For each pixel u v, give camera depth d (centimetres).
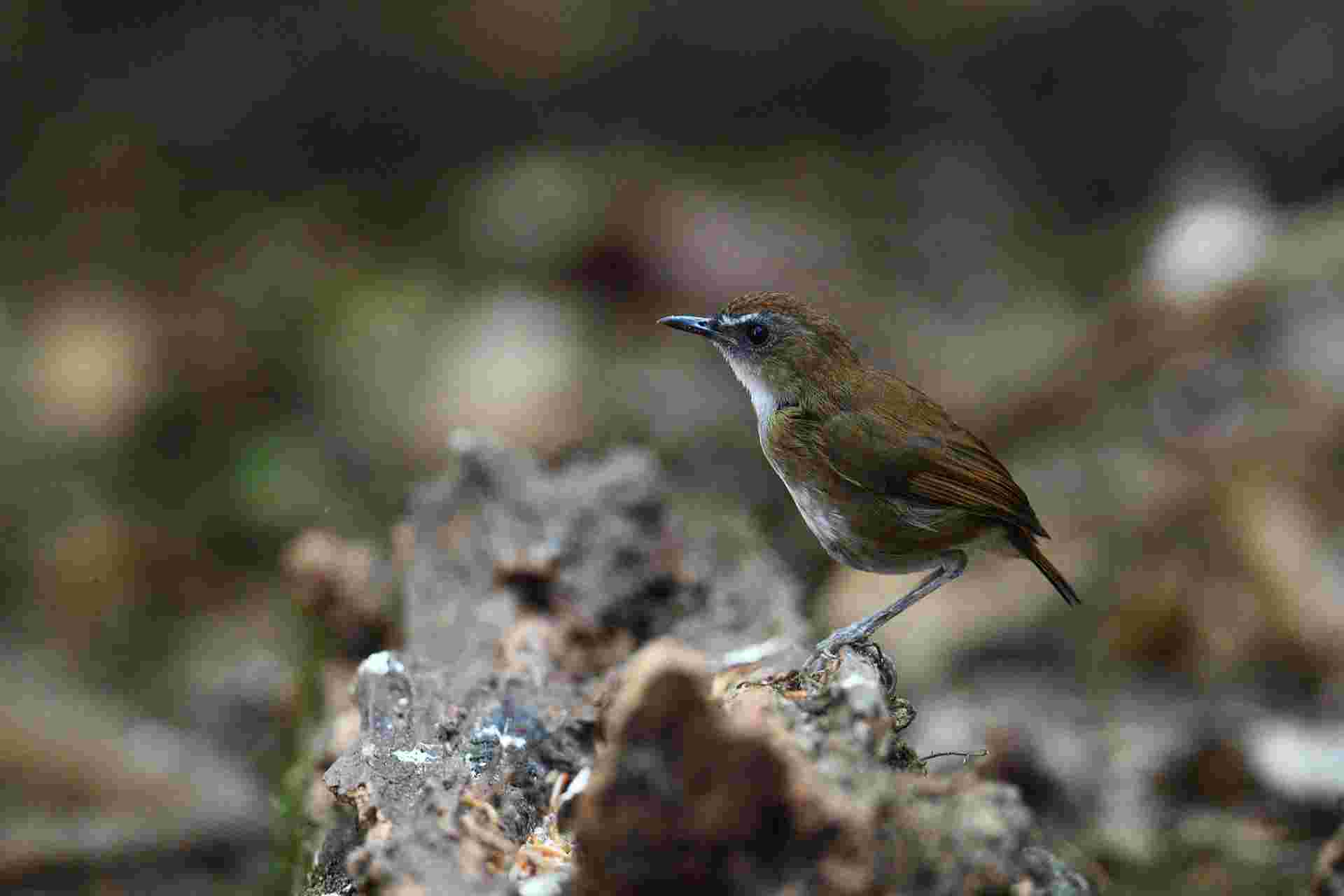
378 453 1462
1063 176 1859
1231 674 1088
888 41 1938
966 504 739
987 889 414
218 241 1802
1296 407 1352
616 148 1897
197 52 1983
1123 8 1836
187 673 1227
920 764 544
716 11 1972
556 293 1655
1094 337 1490
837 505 762
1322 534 1191
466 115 1939
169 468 1502
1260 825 900
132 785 1044
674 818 397
